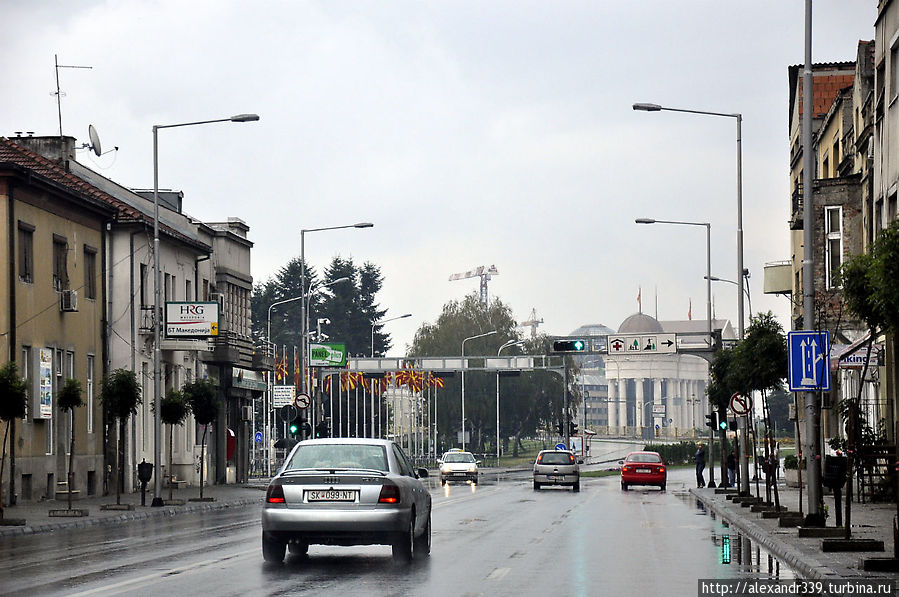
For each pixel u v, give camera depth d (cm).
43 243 5306
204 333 6162
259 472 10938
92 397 5869
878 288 2139
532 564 2331
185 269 7181
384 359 10369
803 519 3262
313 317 18000
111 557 2508
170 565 2298
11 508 4731
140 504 5131
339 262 18288
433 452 15812
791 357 3031
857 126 5503
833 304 5491
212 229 7906
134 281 6269
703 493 6166
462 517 4053
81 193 5641
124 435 6209
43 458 5238
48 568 2255
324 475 2273
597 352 7788
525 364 10488
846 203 5641
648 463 7350
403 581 2012
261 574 2119
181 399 5222
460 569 2225
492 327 15400
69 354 5609
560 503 5203
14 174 4959
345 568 2234
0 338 4900
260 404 14000
